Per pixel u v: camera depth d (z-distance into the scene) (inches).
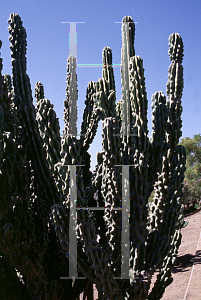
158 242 111.7
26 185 99.6
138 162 106.2
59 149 100.8
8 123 99.5
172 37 132.7
